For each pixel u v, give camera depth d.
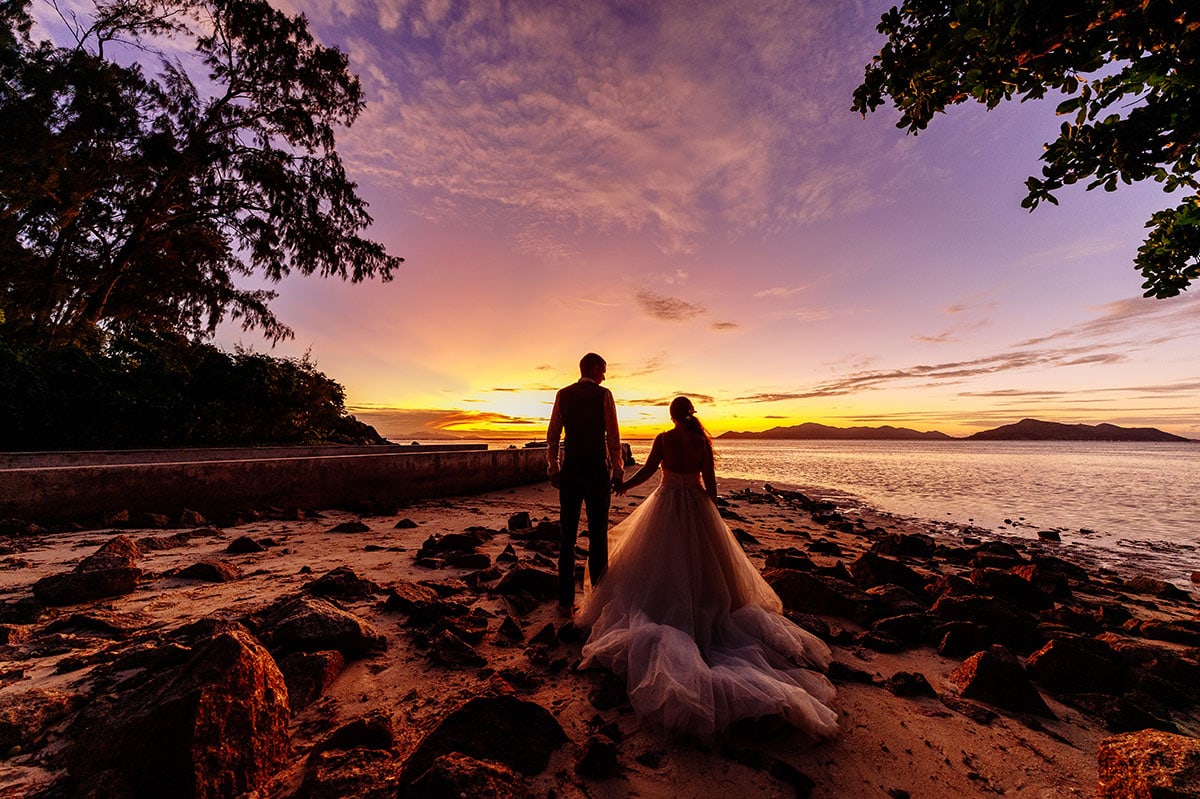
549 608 3.70
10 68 12.70
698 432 3.24
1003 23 2.51
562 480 3.64
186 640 2.60
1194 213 3.13
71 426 9.87
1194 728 2.41
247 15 15.83
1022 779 1.91
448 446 16.44
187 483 6.33
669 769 1.86
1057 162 2.88
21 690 2.13
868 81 3.27
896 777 1.88
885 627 3.43
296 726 2.06
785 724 2.10
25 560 4.14
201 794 1.52
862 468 32.19
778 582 4.17
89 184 14.35
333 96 17.55
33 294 14.41
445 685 2.43
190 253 17.33
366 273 18.62
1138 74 2.43
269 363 14.11
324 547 5.26
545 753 1.90
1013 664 2.59
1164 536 9.79
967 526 10.77
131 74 14.62
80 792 1.45
